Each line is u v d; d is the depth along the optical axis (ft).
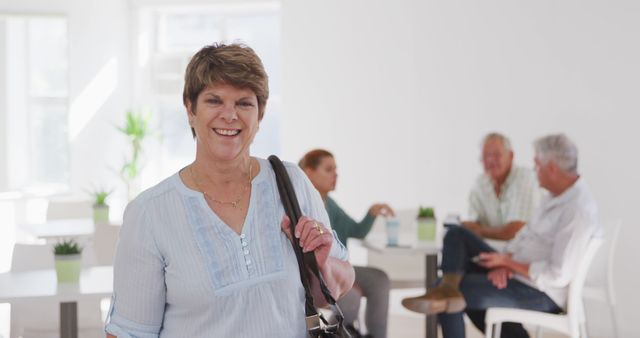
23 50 24.38
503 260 13.51
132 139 24.94
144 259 5.65
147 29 25.70
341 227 15.57
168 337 5.71
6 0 23.49
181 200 5.71
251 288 5.63
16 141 24.29
